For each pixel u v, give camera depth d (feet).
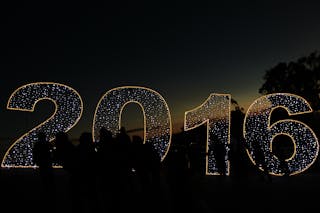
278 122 56.34
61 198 40.98
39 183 54.85
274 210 32.09
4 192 45.29
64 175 71.00
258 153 54.24
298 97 55.57
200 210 31.83
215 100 55.77
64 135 31.12
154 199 34.88
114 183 31.07
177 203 26.43
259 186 49.73
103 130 31.60
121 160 31.50
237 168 54.13
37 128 52.16
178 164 26.71
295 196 39.65
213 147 54.54
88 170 30.76
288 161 56.13
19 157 51.80
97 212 31.22
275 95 55.98
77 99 53.26
